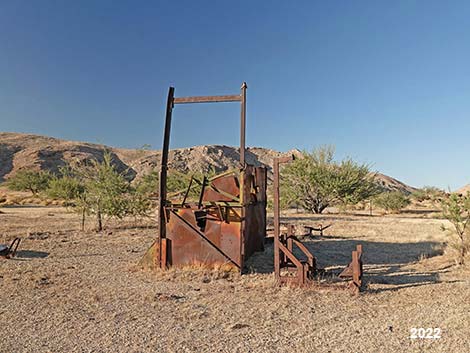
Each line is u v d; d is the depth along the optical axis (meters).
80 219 22.66
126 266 9.87
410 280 8.16
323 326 5.34
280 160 7.77
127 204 18.59
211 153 119.00
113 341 4.86
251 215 10.79
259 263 10.12
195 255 9.30
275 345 4.68
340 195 30.41
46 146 105.75
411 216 29.28
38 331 5.24
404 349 4.52
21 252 11.81
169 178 21.06
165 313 6.01
